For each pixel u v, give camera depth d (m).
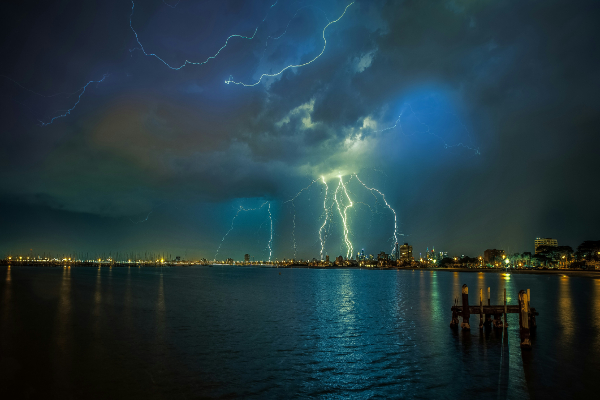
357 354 19.14
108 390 13.88
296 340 22.33
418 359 18.19
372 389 14.23
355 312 34.69
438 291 62.34
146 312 33.62
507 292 58.34
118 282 82.25
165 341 21.77
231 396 13.45
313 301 45.16
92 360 17.69
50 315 30.97
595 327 25.84
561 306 38.50
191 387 14.28
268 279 115.31
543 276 143.62
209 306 38.94
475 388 14.34
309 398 13.34
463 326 24.53
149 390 13.93
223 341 21.94
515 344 21.08
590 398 13.38
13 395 13.33
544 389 14.22
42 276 108.62
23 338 22.14
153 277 116.62
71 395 13.39
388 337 23.11
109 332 24.12
